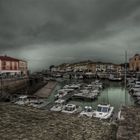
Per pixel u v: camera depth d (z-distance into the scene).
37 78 92.50
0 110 9.93
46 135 7.51
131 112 9.25
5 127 7.88
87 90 66.75
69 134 7.79
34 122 8.63
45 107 41.00
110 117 31.92
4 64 86.06
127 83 95.94
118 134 7.46
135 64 150.88
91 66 198.12
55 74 148.25
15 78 68.75
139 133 7.47
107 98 61.34
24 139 7.02
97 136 7.84
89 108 34.94
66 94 59.50
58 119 9.31
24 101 45.06
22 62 106.56
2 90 54.78
